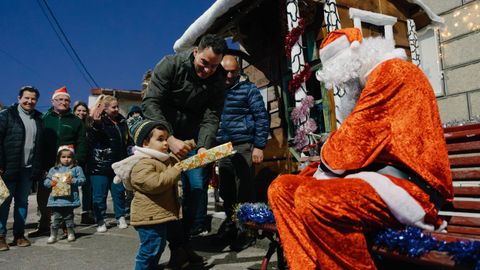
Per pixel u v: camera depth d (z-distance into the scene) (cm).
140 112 401
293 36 424
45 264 387
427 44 587
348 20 464
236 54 570
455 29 555
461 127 296
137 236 515
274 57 534
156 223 294
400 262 207
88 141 581
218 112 381
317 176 222
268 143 545
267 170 545
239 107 433
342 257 185
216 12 458
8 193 442
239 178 427
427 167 188
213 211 623
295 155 477
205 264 361
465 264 151
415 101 195
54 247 468
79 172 512
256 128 427
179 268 339
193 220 371
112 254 418
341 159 200
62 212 502
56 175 495
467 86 541
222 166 450
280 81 523
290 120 496
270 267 341
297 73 424
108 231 562
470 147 274
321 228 187
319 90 501
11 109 495
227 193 450
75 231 575
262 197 547
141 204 297
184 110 375
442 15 571
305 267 201
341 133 203
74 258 407
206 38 331
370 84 203
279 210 218
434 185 189
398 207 181
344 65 220
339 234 184
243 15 481
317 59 462
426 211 185
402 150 190
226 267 347
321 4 457
